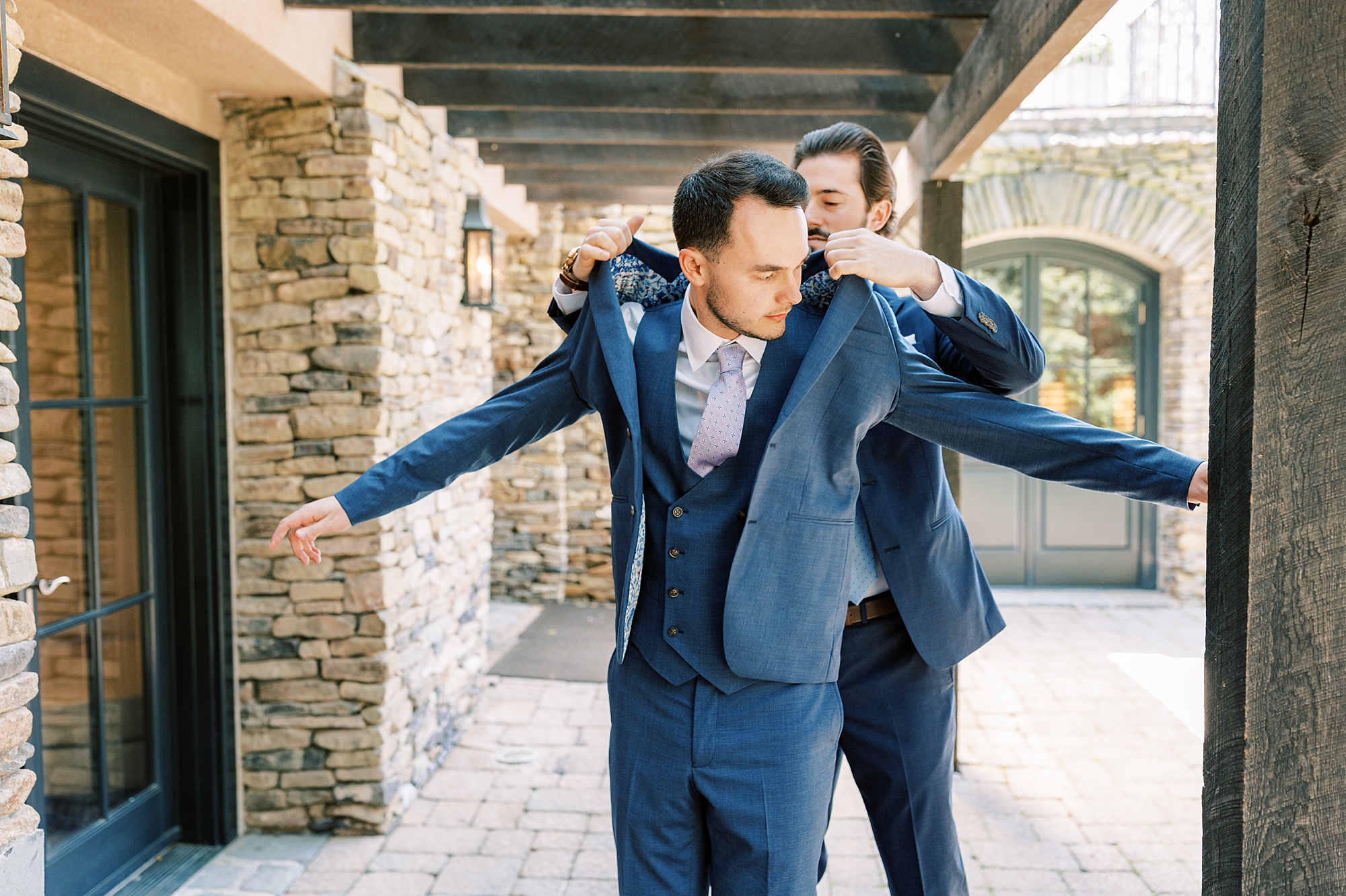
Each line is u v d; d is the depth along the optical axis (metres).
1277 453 1.09
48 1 2.32
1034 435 1.42
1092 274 7.22
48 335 2.59
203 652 3.19
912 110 3.65
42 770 2.59
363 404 3.23
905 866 1.91
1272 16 1.06
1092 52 6.57
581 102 3.65
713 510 1.44
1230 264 1.15
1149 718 4.58
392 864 3.12
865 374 1.43
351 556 3.28
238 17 2.50
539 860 3.16
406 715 3.56
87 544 2.77
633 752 1.48
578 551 7.04
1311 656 1.10
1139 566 7.39
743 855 1.40
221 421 3.20
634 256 1.61
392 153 3.38
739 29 3.11
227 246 3.22
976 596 1.90
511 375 6.62
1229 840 1.15
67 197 2.67
